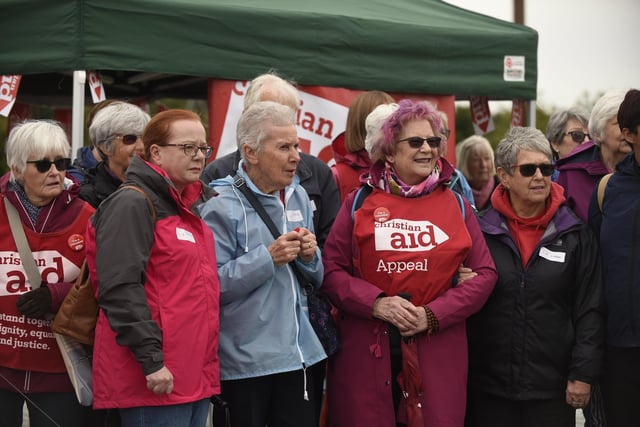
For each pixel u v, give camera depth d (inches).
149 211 127.3
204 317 130.3
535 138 151.3
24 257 139.7
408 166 149.4
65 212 142.8
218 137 220.8
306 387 148.0
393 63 236.8
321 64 227.9
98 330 129.5
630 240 147.6
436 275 147.3
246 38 218.5
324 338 151.9
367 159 185.0
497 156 154.9
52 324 136.9
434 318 144.7
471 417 162.4
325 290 153.9
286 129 144.4
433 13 261.9
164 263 127.6
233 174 165.5
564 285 150.0
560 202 153.5
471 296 146.3
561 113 217.2
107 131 159.2
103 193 158.9
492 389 152.9
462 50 245.9
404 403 150.4
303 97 229.3
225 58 216.5
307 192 166.9
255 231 145.1
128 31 204.4
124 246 123.3
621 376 151.5
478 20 265.3
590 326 149.2
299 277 149.3
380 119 153.9
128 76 312.5
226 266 141.9
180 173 133.9
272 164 144.1
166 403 125.6
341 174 186.1
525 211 155.1
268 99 167.2
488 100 280.2
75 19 199.5
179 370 126.6
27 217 141.4
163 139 133.4
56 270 141.3
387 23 235.5
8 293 140.0
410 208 149.9
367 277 150.8
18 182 143.0
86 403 136.9
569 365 150.4
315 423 152.1
